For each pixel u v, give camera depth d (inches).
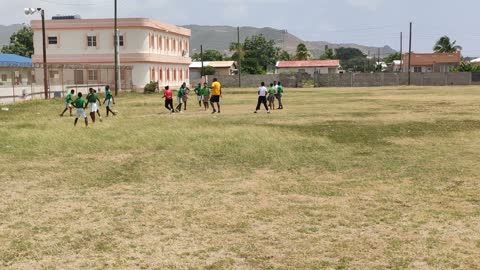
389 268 238.4
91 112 885.2
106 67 2075.5
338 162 514.3
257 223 310.8
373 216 323.6
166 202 362.9
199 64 4121.6
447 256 252.5
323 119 968.9
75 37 2345.0
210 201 364.2
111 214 333.1
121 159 540.7
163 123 877.2
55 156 561.0
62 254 260.8
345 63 6535.4
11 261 251.3
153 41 2415.1
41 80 2273.6
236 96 1924.2
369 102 1492.4
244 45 5191.9
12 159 542.3
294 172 466.9
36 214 334.3
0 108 1253.7
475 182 416.2
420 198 366.9
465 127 820.6
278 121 928.3
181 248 268.4
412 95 1886.1
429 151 579.8
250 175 455.2
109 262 249.3
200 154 565.9
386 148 604.7
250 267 241.0
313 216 324.8
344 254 257.1
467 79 3043.8
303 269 238.1
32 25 2359.7
